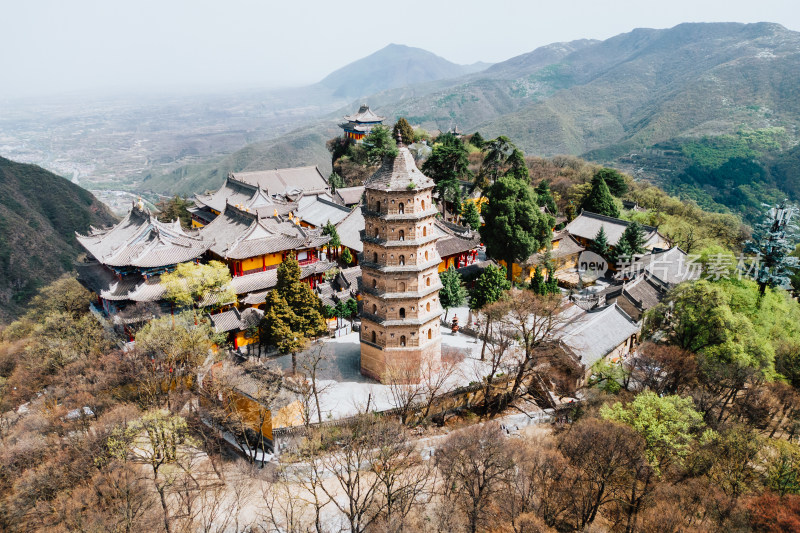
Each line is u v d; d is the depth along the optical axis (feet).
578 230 386.52
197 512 163.22
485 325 252.21
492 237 316.19
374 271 210.38
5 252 529.45
